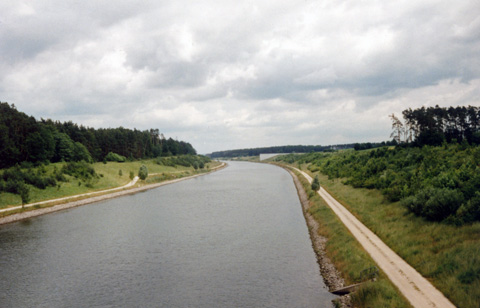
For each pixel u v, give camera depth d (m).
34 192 76.06
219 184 119.81
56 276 31.36
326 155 182.25
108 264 34.44
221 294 26.09
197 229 48.72
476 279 20.31
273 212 60.69
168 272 31.55
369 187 62.38
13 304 25.66
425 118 111.75
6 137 94.69
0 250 40.41
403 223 36.00
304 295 25.09
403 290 21.39
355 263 27.70
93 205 76.31
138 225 53.09
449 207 32.69
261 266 32.09
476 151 55.12
